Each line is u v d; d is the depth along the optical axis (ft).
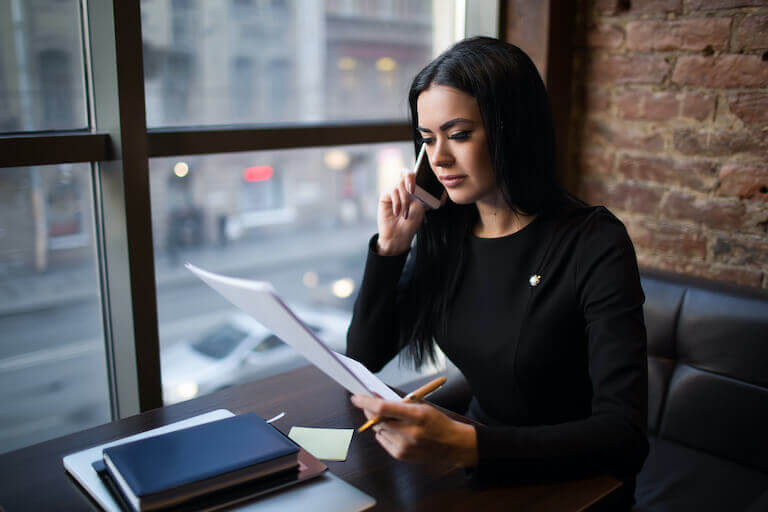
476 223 3.98
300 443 3.07
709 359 4.33
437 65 3.45
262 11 23.45
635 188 5.76
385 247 4.01
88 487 2.62
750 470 4.12
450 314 3.86
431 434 2.56
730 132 5.04
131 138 4.10
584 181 6.17
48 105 4.36
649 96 5.52
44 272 4.58
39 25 4.23
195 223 23.06
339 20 24.49
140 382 4.48
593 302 3.26
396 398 3.01
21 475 2.79
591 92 5.96
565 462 2.68
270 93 24.40
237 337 9.56
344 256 29.30
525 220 3.72
